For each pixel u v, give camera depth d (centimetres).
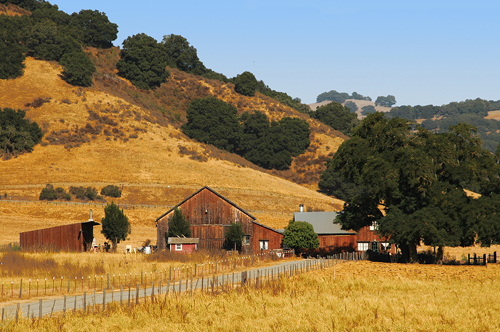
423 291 3369
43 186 12062
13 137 14088
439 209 5159
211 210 7000
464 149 5431
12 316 2645
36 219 9375
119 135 16500
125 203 11831
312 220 7162
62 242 6481
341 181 16812
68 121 16250
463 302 2953
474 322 2495
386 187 5247
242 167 17075
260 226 6838
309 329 2392
